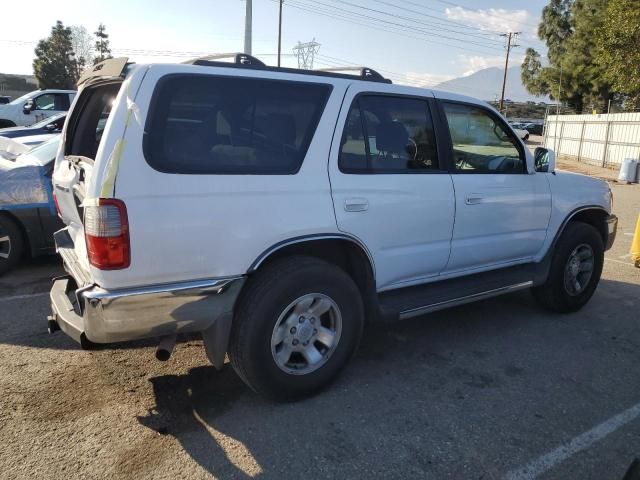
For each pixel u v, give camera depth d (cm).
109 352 408
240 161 308
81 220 319
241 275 307
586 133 2555
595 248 519
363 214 350
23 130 1168
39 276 586
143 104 282
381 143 368
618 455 300
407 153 383
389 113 375
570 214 495
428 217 386
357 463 288
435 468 285
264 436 309
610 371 399
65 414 326
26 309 491
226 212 298
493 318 505
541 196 468
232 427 317
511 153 459
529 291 593
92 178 275
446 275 421
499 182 435
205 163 296
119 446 297
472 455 296
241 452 294
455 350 430
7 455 286
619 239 879
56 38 6669
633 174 1770
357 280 373
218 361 313
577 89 4072
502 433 317
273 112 323
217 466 282
